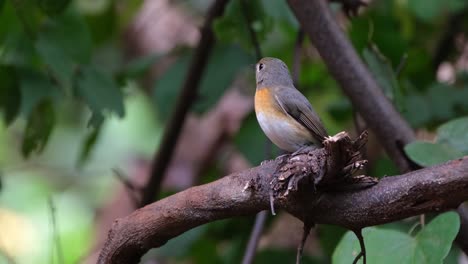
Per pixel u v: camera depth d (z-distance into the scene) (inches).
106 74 429.1
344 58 382.3
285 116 366.9
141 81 637.9
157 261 508.7
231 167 568.7
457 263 377.1
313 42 390.0
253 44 448.5
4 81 413.7
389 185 244.5
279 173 253.3
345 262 287.7
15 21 436.8
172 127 486.3
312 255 476.4
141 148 642.8
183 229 284.8
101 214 636.7
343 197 250.7
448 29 537.6
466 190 233.1
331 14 386.0
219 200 269.9
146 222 286.7
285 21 451.5
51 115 434.0
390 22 410.9
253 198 262.2
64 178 666.8
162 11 623.8
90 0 568.7
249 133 449.7
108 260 298.0
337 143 231.8
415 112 463.5
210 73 482.6
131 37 626.5
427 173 238.1
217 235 501.4
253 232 406.0
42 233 631.2
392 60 413.1
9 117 421.7
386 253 279.4
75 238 610.9
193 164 594.2
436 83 478.9
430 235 274.7
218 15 472.1
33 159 669.9
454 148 321.1
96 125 423.8
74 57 422.9
